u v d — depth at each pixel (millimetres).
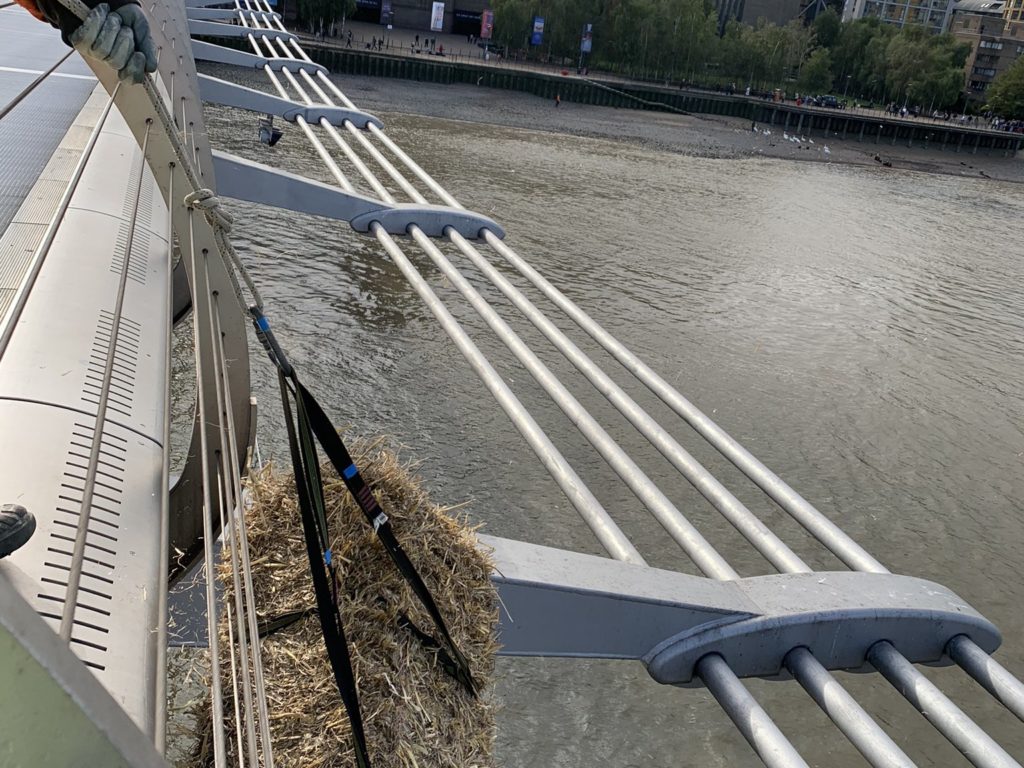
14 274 3859
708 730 12000
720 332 25766
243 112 41906
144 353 3441
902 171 70562
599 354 22344
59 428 2588
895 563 16781
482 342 21547
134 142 6715
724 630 3863
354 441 2586
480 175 40688
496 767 2613
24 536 941
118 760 602
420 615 2393
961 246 42344
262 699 1337
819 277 32906
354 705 1937
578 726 11789
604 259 30438
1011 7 135875
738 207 43469
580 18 91000
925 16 135875
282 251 25141
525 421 5465
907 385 24234
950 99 108375
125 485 2443
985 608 15883
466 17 96562
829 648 3996
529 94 77500
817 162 68125
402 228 10383
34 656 561
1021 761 12492
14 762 579
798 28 104000
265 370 18672
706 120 81000
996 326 30328
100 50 1643
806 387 23109
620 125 68938
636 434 18797
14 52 9953
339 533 2389
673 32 92938
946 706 3768
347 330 21234
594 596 3689
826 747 12117
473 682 2572
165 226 5207
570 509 16109
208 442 3383
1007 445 21781
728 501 4898
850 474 19438
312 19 77625
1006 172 81562
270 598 2277
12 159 5809
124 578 1977
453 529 2654
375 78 70625
